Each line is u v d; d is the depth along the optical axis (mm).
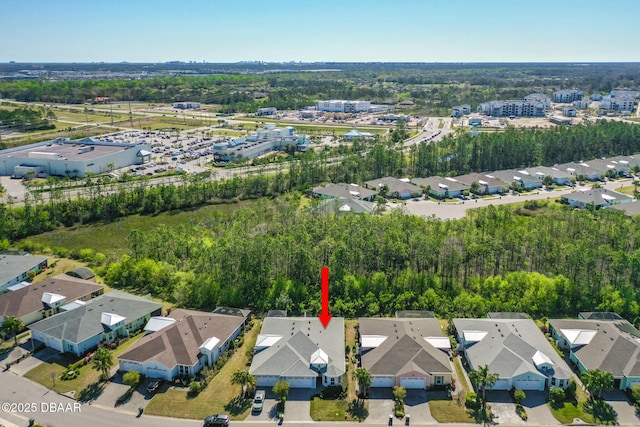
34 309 107062
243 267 118312
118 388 84938
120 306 106000
